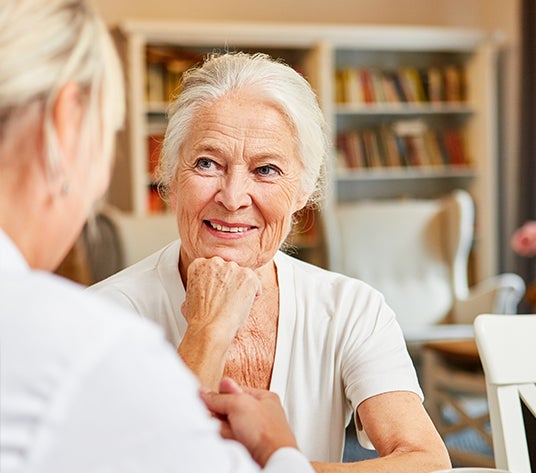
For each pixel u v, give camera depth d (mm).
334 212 5855
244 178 1660
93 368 745
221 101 1670
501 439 1771
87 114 872
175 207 1750
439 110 6602
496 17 6895
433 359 4605
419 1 6895
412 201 6852
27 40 830
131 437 743
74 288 823
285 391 1718
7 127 838
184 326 1739
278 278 1774
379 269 5805
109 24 6258
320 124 1745
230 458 838
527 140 6320
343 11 6758
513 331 1821
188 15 6434
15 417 721
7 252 850
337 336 1738
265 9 6598
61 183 871
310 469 1064
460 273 5848
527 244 5324
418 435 1591
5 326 758
